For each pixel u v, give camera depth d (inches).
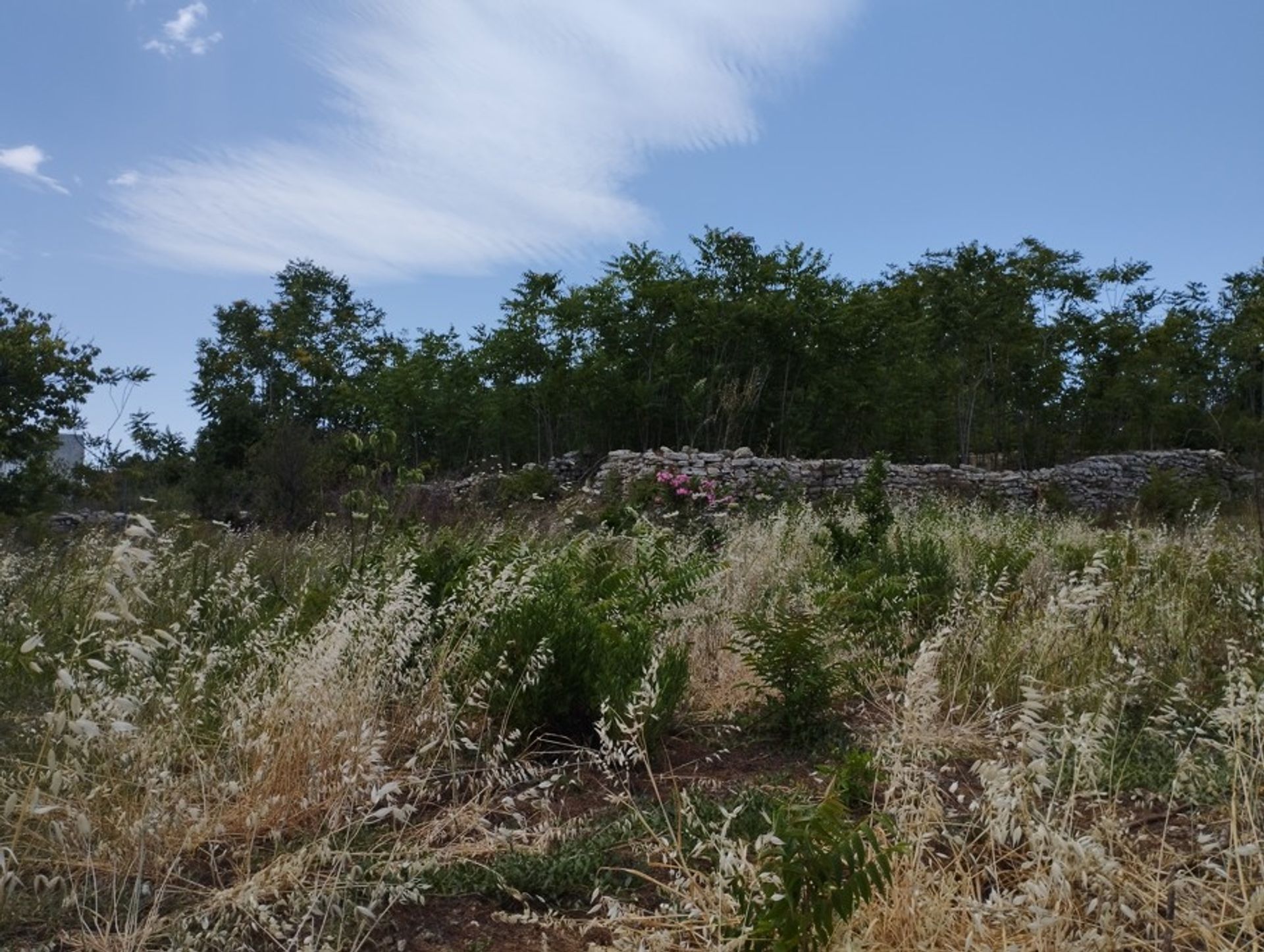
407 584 188.9
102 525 482.0
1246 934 103.1
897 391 1116.5
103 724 137.4
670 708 181.9
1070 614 215.5
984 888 118.1
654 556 256.4
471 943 113.4
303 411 1544.0
